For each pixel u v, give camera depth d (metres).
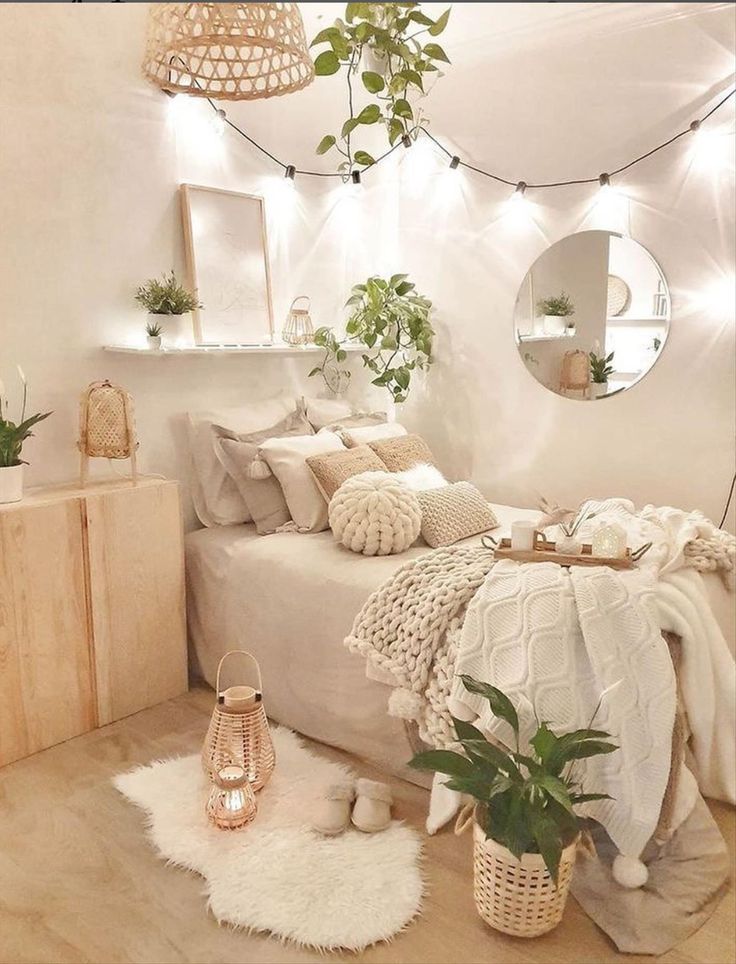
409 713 2.22
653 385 3.27
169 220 3.07
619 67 3.19
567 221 3.42
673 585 2.19
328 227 3.76
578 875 1.95
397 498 2.75
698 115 3.03
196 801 2.23
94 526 2.61
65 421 2.81
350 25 3.30
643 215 3.21
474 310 3.78
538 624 2.02
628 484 3.40
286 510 3.03
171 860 2.00
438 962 1.71
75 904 1.86
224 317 3.28
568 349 3.47
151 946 1.74
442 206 3.82
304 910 1.82
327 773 2.40
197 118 3.12
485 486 3.87
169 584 2.86
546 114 3.41
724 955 1.72
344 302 3.90
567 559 2.25
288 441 3.04
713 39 2.96
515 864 1.69
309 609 2.59
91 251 2.82
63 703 2.59
